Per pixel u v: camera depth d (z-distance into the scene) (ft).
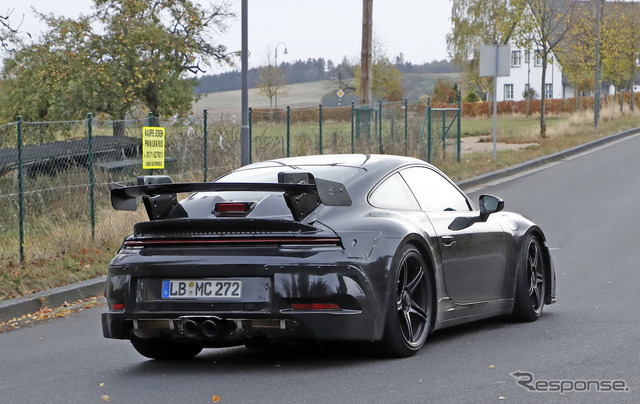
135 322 26.22
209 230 25.73
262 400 22.72
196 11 152.76
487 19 364.17
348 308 25.04
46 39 152.25
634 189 85.10
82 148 73.36
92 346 33.27
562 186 90.27
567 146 133.80
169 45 150.10
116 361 29.81
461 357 27.14
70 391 25.34
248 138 77.30
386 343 26.50
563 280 43.19
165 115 152.76
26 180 68.69
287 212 26.07
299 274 24.85
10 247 51.65
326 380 24.63
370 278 25.43
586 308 35.86
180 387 24.79
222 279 25.35
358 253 25.39
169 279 25.84
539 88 438.40
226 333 25.49
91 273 48.01
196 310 25.44
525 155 118.42
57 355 31.83
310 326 24.88
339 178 27.86
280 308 24.88
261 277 25.11
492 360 26.61
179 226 25.86
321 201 25.58
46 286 45.24
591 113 194.90
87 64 150.00
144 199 27.30
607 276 43.75
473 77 354.54
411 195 29.40
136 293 26.22
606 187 87.71
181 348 29.32
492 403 21.65
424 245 27.78
